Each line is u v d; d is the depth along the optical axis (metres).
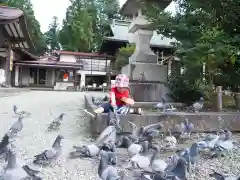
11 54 21.75
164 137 6.36
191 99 9.96
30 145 5.96
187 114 7.02
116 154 4.72
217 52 8.19
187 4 9.38
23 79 29.41
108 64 33.91
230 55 9.02
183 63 9.35
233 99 11.76
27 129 7.41
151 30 10.37
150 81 9.73
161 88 9.55
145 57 10.17
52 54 39.03
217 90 9.38
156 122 6.75
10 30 19.59
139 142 5.32
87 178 4.27
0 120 8.48
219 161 5.20
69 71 30.86
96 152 5.13
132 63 9.91
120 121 6.52
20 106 10.96
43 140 6.40
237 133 7.35
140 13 10.30
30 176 3.50
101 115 6.46
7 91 16.61
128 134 5.80
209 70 10.23
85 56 33.09
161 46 27.41
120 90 6.88
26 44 24.59
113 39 30.38
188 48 8.77
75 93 18.53
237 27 9.14
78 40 44.12
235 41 8.35
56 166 4.75
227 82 11.16
